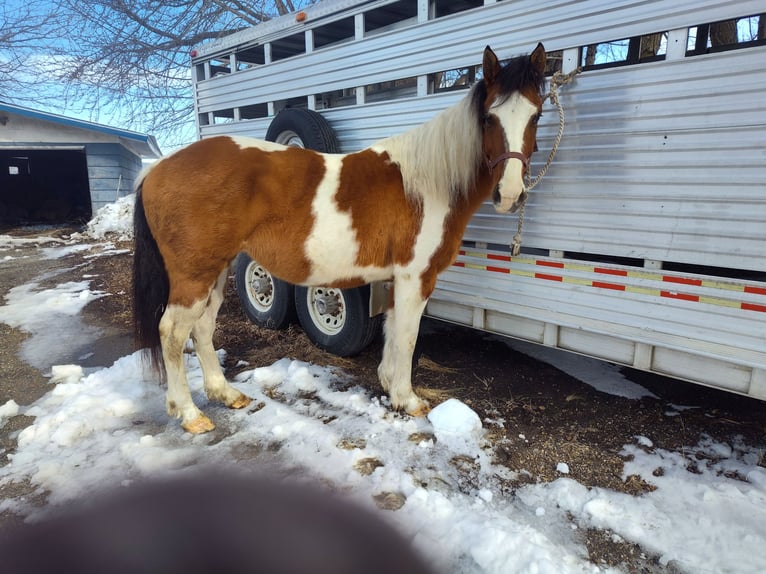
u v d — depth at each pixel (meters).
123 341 4.38
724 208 2.16
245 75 4.62
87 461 2.49
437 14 3.42
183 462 2.49
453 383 3.43
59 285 6.44
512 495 2.27
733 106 2.07
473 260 3.17
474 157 2.62
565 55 2.56
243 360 3.83
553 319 2.81
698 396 3.21
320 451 2.56
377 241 2.75
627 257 2.53
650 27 2.25
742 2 1.99
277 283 4.17
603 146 2.50
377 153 2.80
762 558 1.86
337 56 3.69
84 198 16.33
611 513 2.12
